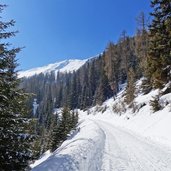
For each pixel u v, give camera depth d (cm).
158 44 2695
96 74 13050
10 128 1068
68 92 14162
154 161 1325
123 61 10106
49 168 805
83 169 956
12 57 1117
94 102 11175
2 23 1085
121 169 1097
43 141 6034
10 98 1090
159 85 2959
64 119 4550
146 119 3659
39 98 17900
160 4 2553
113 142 2017
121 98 7519
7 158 1042
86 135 2211
